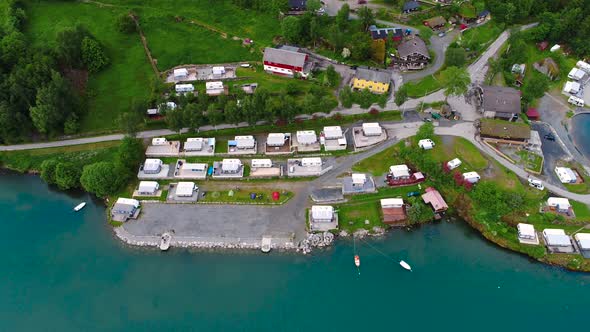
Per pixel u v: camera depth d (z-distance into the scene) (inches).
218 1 7795.3
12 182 5462.6
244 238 4761.3
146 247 4741.6
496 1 7396.7
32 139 5713.6
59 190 5388.8
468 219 4884.4
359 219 4889.3
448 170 5137.8
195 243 4734.3
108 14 7539.4
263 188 5211.6
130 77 6461.6
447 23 7381.9
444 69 6505.9
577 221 4702.3
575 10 6914.4
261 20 7396.7
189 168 5275.6
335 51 6771.7
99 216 5068.9
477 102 6072.8
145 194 5128.0
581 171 5231.3
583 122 5925.2
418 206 4835.1
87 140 5738.2
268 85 6274.6
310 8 6934.1
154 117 5900.6
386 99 6082.7
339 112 5964.6
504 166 5246.1
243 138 5570.9
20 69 5654.5
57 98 5521.7
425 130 5344.5
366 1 7721.5
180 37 7111.2
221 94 5866.1
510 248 4633.4
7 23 6988.2
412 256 4630.9
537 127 5821.9
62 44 6190.9
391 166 5260.8
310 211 4940.9
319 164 5324.8
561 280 4404.5
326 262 4579.2
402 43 6643.7
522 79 6496.1
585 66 6678.2
